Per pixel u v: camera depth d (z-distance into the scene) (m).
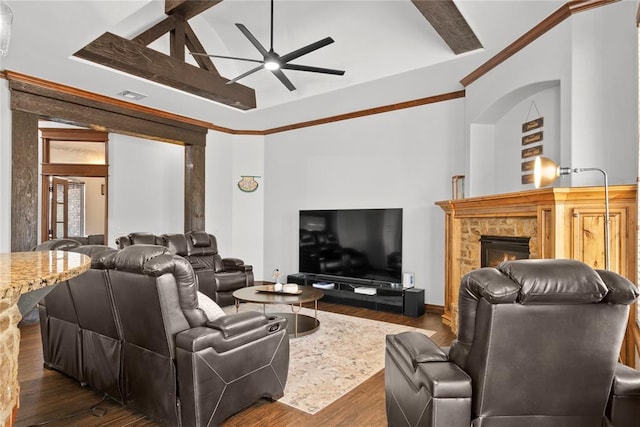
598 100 2.88
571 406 1.41
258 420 2.31
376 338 3.89
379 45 4.41
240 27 3.28
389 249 5.20
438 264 5.06
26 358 3.30
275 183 6.93
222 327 2.15
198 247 5.38
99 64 4.03
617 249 2.53
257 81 5.50
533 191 2.88
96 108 5.03
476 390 1.39
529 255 3.33
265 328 2.41
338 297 5.45
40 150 7.19
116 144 7.17
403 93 5.04
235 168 7.09
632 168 2.72
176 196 7.59
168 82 4.52
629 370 1.49
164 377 2.11
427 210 5.19
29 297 1.48
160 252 2.08
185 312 2.12
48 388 2.73
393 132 5.53
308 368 3.11
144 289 2.05
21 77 4.28
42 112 4.49
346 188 6.02
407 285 5.06
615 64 2.81
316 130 6.36
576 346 1.33
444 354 1.62
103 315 2.39
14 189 4.29
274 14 4.45
